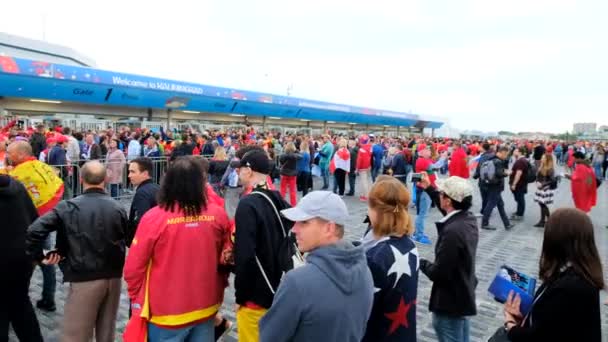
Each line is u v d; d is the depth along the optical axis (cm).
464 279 278
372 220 243
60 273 535
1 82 1405
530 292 214
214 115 2531
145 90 1880
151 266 250
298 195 1203
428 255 666
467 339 301
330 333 164
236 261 255
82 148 1202
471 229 282
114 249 318
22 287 330
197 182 255
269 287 261
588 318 183
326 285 166
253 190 277
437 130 5025
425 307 475
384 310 224
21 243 326
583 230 191
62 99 1627
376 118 3666
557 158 2858
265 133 2041
